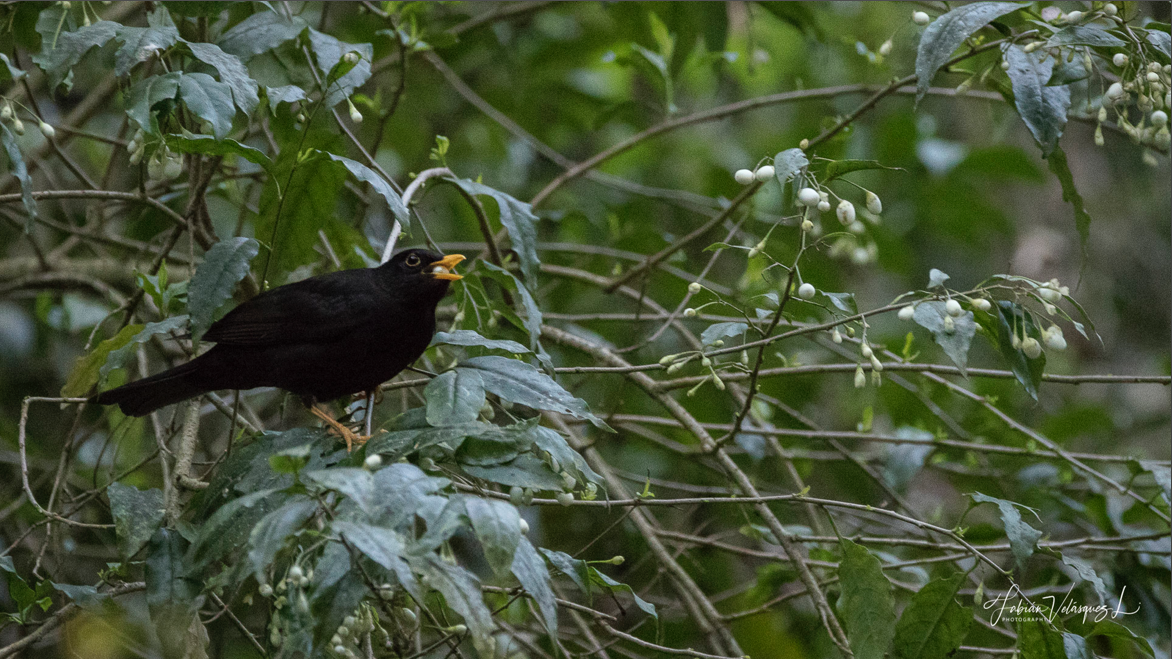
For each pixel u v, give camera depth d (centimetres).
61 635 905
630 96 1650
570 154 1630
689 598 945
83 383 802
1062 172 779
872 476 1075
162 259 845
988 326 702
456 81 1263
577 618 973
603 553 1186
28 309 1304
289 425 1156
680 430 1254
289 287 795
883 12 1711
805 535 931
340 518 515
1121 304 1594
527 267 823
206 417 1205
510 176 1488
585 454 1025
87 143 1389
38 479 1027
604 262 1306
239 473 667
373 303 782
